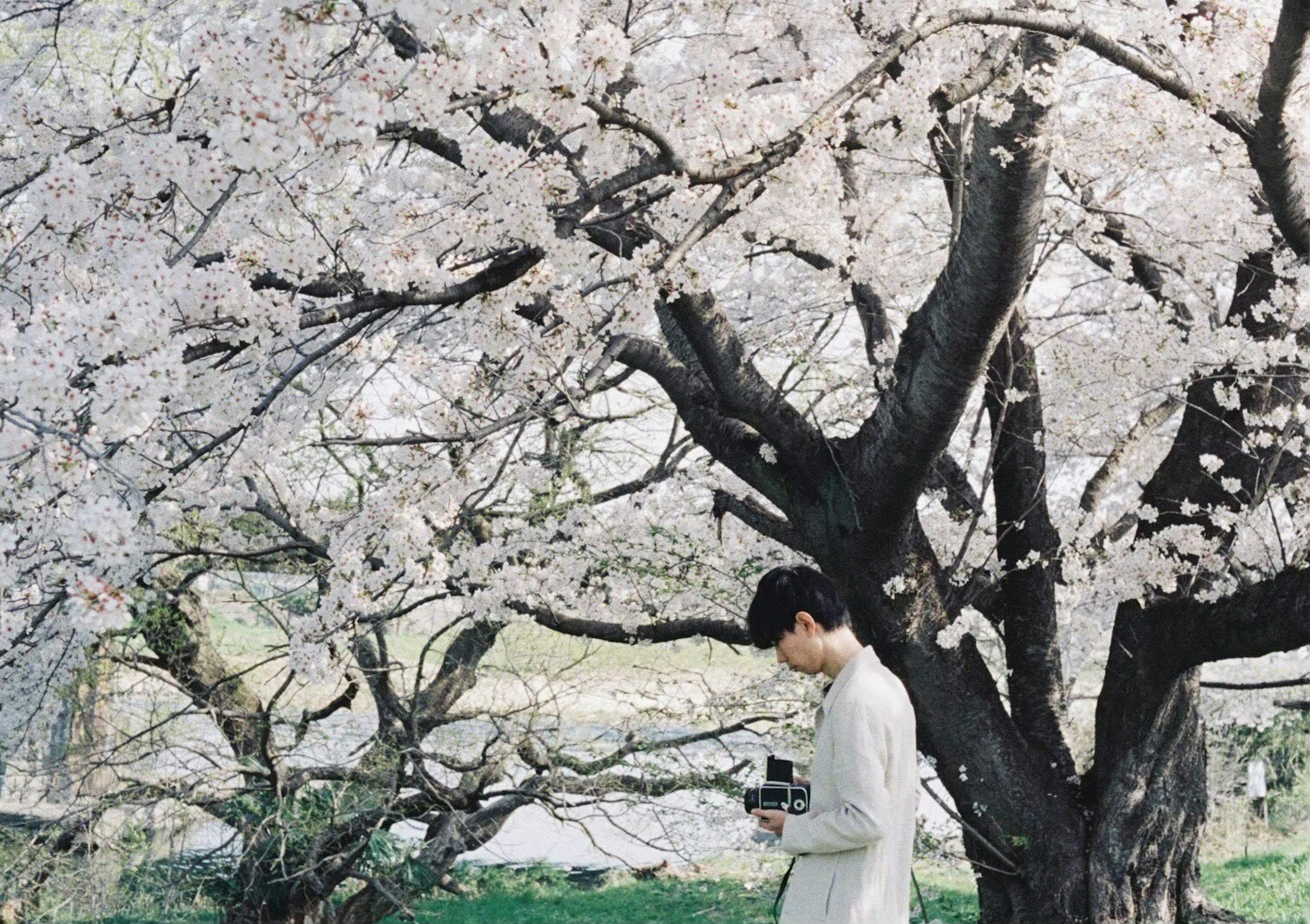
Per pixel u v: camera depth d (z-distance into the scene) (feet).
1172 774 22.15
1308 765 45.37
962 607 20.83
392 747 27.32
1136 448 23.71
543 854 44.86
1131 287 23.76
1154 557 20.79
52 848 26.21
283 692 26.35
